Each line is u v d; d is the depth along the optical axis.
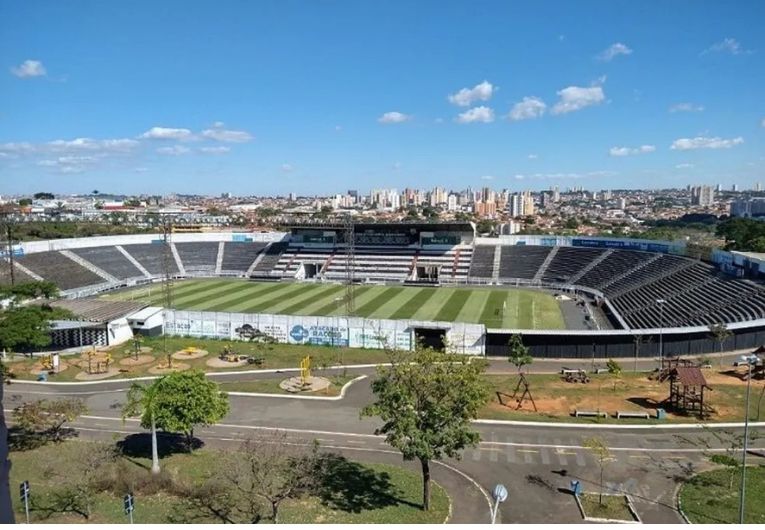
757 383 67.75
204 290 145.38
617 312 114.75
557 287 148.88
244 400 66.69
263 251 181.75
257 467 40.28
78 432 56.56
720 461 44.72
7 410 62.47
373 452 51.25
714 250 120.50
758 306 88.81
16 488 42.31
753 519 38.34
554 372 76.62
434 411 37.47
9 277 130.88
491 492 43.06
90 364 81.50
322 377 76.06
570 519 39.06
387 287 150.25
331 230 178.75
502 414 59.75
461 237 173.25
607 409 61.06
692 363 73.06
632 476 45.59
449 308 121.19
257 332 96.88
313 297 134.38
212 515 37.84
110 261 160.25
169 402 47.91
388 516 38.12
